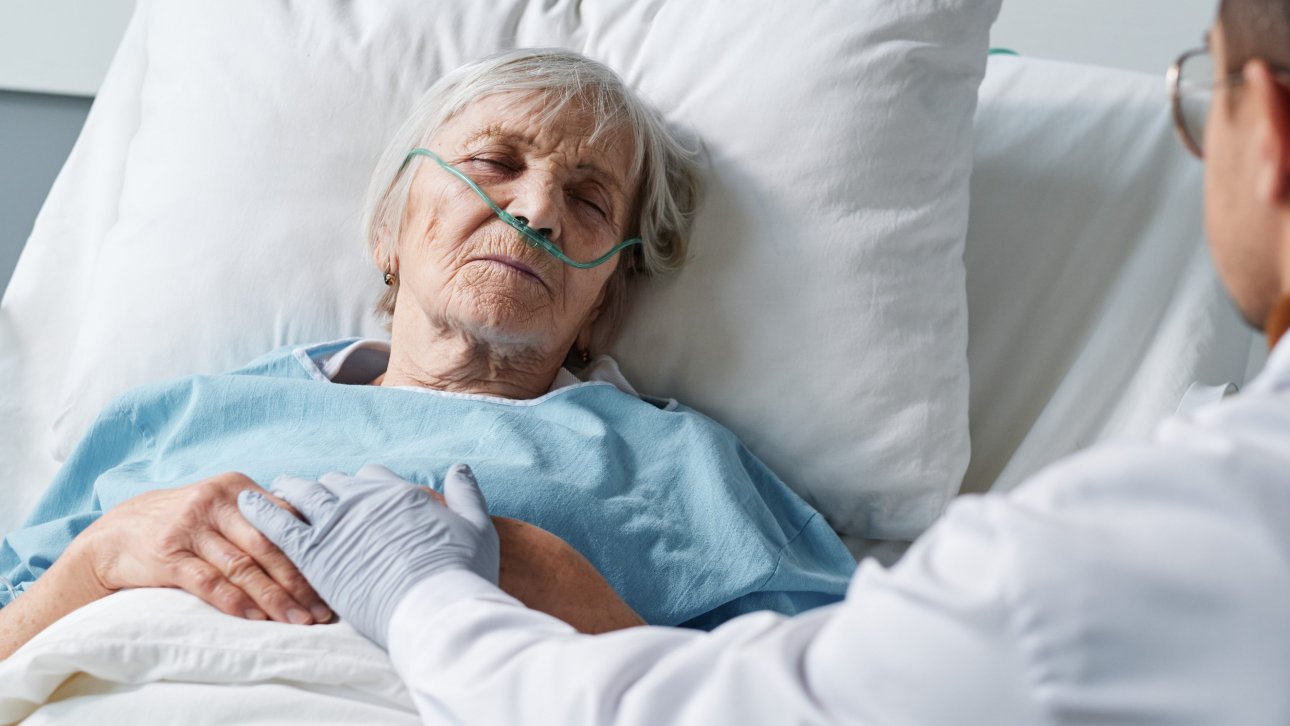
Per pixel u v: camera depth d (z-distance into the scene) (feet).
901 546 5.49
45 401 6.23
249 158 5.85
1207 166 2.18
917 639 2.04
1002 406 5.87
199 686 3.34
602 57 5.90
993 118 6.24
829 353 5.23
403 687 3.37
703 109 5.53
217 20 6.09
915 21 5.35
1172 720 1.84
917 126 5.36
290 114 5.86
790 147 5.33
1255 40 2.03
